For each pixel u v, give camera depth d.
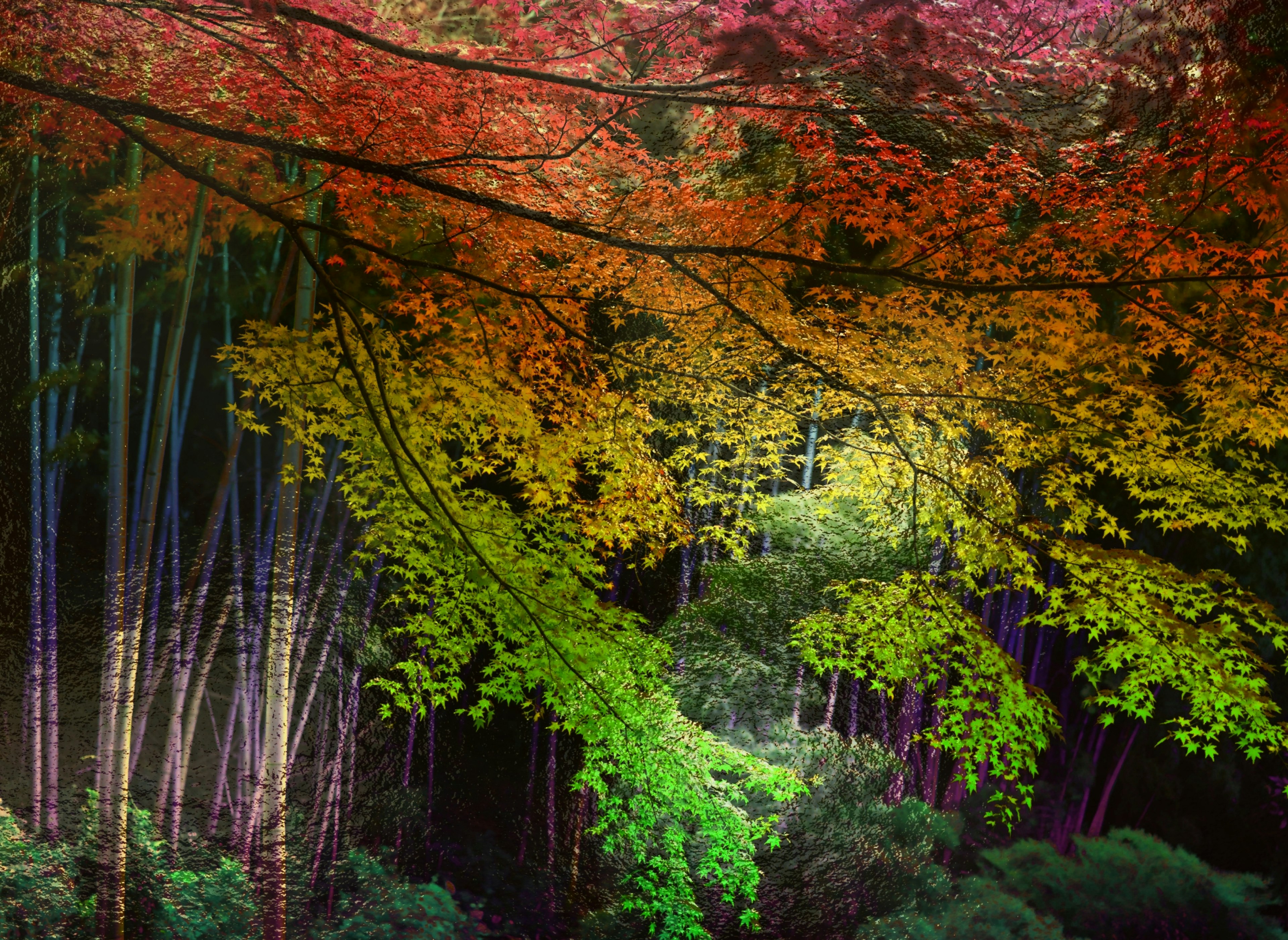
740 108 3.75
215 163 4.21
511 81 3.97
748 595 5.12
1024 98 3.93
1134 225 3.77
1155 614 4.18
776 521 5.12
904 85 3.79
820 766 5.26
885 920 4.71
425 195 3.85
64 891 4.12
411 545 4.63
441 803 5.07
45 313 5.03
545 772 5.42
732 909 4.73
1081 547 4.23
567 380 4.40
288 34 3.73
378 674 5.38
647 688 4.80
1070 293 4.14
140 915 4.16
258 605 5.16
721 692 5.18
